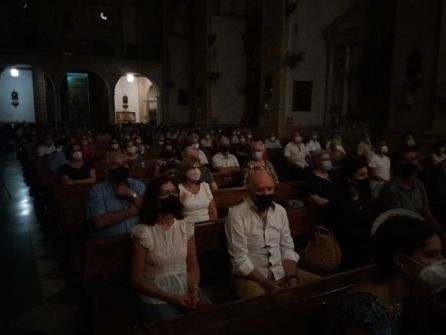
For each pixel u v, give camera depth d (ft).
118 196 12.12
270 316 5.64
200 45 71.61
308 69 50.90
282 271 9.97
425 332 5.89
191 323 5.27
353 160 12.05
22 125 72.59
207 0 68.18
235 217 9.78
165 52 84.28
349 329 4.36
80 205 14.08
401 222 4.70
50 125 76.54
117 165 12.00
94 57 78.79
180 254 8.95
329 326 4.62
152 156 31.73
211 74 69.46
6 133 71.20
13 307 12.20
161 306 8.50
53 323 11.25
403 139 29.78
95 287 9.26
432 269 4.43
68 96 89.97
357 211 11.93
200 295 9.48
